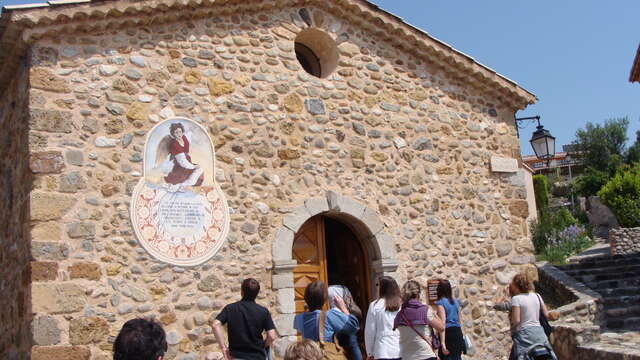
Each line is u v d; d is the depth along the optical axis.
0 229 7.79
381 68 9.03
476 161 9.57
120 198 6.77
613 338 8.27
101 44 7.01
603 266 12.62
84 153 6.66
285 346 7.37
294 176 7.98
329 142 8.35
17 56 6.99
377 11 8.81
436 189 9.09
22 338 6.35
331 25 8.74
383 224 8.51
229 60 7.83
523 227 9.74
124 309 6.54
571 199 29.88
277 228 7.70
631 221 19.17
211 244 7.22
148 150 7.04
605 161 33.28
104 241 6.57
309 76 8.40
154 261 6.83
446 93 9.54
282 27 8.33
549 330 6.45
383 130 8.84
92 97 6.84
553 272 12.30
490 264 9.27
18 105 7.11
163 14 7.35
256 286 5.51
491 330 9.03
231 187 7.51
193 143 7.36
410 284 5.72
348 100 8.64
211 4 7.64
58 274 6.25
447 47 9.31
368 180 8.55
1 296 7.42
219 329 5.27
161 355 2.84
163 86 7.31
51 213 6.34
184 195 7.16
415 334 5.48
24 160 6.62
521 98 10.07
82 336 6.23
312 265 8.22
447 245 8.97
